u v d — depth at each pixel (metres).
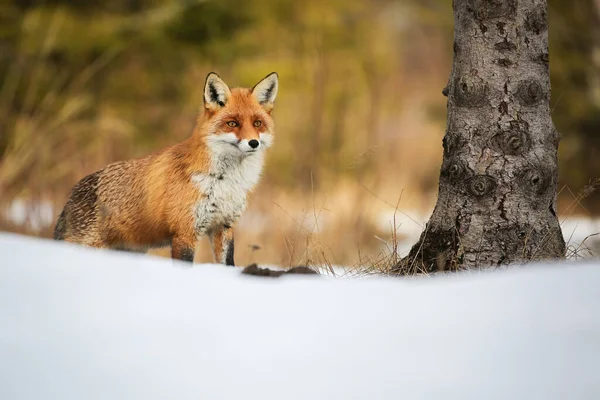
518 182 8.65
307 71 27.77
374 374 4.03
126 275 5.68
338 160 24.75
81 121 22.41
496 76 8.67
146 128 23.73
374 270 9.83
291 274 6.80
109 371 4.04
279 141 26.23
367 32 31.56
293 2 27.56
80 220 11.73
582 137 24.06
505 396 3.78
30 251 6.14
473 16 8.72
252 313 4.96
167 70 24.45
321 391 3.85
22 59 22.20
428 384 3.90
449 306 5.05
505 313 4.82
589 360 4.09
